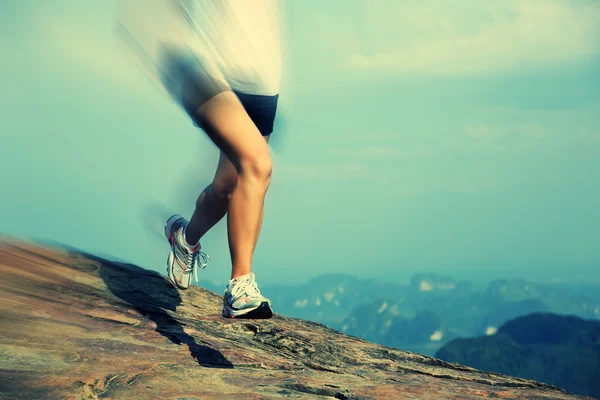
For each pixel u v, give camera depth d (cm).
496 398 243
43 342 212
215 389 201
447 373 326
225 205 280
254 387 212
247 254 226
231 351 271
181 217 312
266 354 291
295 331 357
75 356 203
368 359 329
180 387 196
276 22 230
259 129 245
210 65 210
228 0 211
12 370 173
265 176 221
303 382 225
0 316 230
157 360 224
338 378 252
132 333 262
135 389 184
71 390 164
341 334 402
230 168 266
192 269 316
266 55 223
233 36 213
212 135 220
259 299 222
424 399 223
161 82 220
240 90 222
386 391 230
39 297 278
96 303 303
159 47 213
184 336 280
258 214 222
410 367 329
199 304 384
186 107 220
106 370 193
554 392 302
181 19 210
